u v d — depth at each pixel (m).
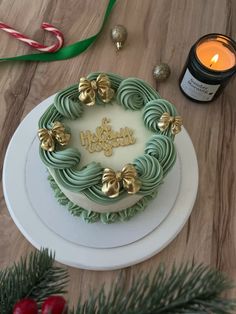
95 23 0.45
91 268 0.35
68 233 0.36
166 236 0.36
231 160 0.40
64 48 0.43
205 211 0.39
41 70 0.43
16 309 0.20
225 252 0.37
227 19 0.46
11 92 0.41
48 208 0.36
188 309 0.19
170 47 0.44
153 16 0.45
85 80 0.32
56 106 0.32
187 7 0.46
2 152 0.39
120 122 0.33
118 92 0.33
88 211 0.35
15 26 0.44
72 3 0.45
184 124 0.42
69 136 0.31
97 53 0.44
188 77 0.40
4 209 0.37
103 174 0.30
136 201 0.35
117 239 0.36
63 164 0.31
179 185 0.38
